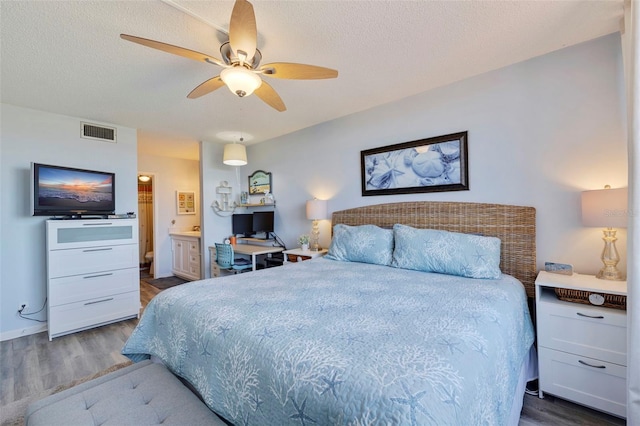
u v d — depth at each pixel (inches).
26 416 45.4
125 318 128.0
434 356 36.6
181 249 209.8
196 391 55.2
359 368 34.2
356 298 62.4
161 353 62.4
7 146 110.5
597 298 65.8
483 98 96.9
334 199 141.0
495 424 39.1
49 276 108.1
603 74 77.4
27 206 114.6
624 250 74.9
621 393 60.9
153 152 201.5
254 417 39.9
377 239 106.2
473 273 81.0
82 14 62.9
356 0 61.1
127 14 63.5
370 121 126.0
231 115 129.6
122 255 127.0
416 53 82.9
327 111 129.1
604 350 62.8
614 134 76.2
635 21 50.8
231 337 46.9
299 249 146.4
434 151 107.6
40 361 93.0
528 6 64.2
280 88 104.7
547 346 69.9
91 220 119.0
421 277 81.7
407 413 28.1
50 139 119.4
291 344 41.2
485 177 97.0
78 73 88.3
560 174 84.0
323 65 88.0
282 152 166.1
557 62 84.0
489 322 49.7
